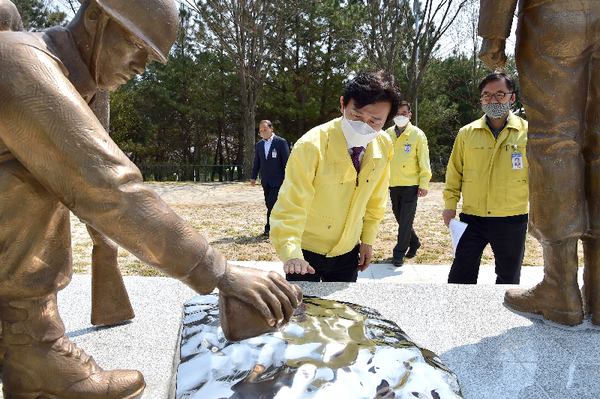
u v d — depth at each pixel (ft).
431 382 3.81
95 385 4.56
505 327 6.86
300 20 75.56
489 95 10.87
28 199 4.05
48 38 3.92
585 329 6.79
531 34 6.70
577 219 6.70
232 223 28.60
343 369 3.81
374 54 61.93
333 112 84.33
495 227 11.32
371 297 7.91
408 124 17.85
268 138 23.61
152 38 3.88
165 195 43.16
